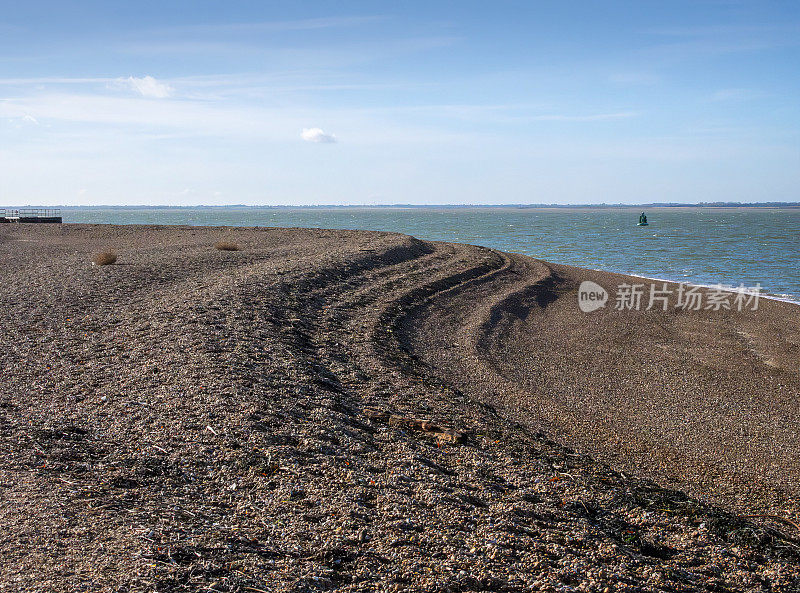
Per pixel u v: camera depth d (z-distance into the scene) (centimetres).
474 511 951
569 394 1916
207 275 2867
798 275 5247
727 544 965
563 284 4141
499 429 1454
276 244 4428
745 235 11069
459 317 2881
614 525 991
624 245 8612
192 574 689
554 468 1223
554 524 950
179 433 1183
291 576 714
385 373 1803
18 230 5381
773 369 2278
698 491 1266
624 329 2919
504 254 5194
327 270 3181
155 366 1558
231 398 1362
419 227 14962
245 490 977
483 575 758
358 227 14875
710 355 2470
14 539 747
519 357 2336
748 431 1653
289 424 1263
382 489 1005
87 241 4631
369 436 1271
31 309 2091
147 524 816
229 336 1839
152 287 2516
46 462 1022
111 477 982
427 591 714
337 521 875
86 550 729
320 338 2086
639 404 1853
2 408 1281
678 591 789
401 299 2931
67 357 1625
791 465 1437
